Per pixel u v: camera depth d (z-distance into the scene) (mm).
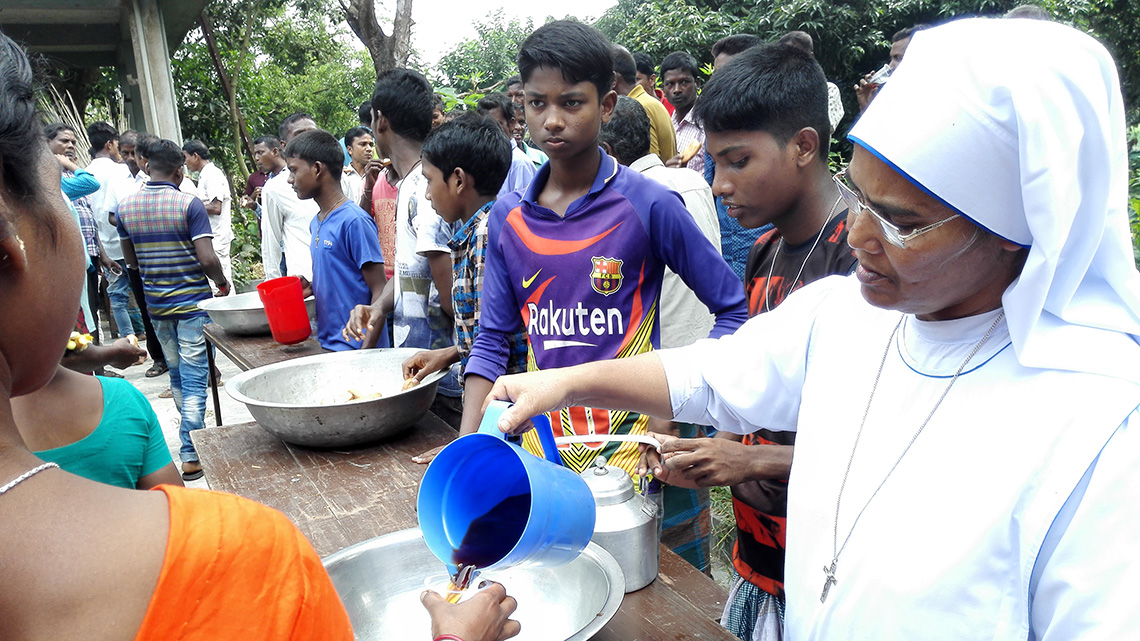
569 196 1845
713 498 3340
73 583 475
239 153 12086
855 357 987
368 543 1313
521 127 5180
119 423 1391
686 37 10305
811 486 980
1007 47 735
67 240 551
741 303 1803
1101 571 691
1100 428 710
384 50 7879
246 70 13039
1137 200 3863
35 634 469
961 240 783
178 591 496
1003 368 813
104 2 8234
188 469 4086
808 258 1678
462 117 2309
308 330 3049
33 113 524
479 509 1160
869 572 859
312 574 571
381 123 2967
